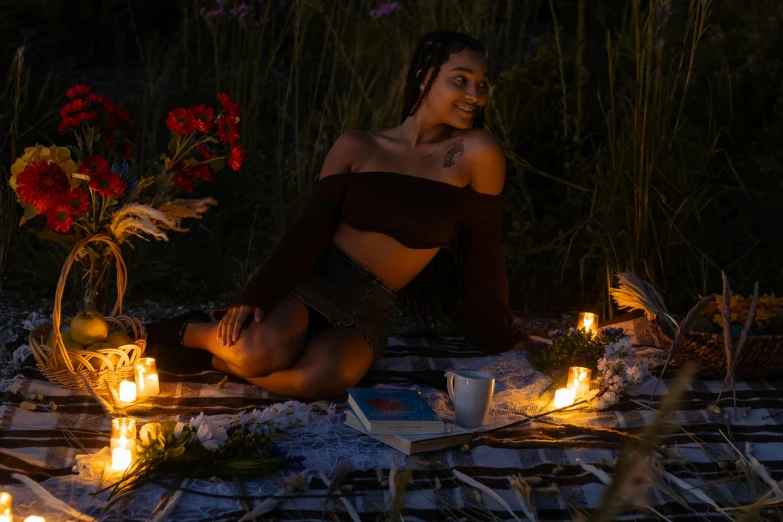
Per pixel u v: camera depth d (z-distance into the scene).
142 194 3.42
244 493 2.56
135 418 3.07
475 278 3.61
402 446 2.84
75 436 2.91
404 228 3.32
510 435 3.02
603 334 3.64
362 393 3.06
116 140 3.37
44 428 2.94
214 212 5.25
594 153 4.71
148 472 2.55
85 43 7.14
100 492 2.53
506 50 5.77
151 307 4.39
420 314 4.14
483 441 2.96
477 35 5.54
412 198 3.32
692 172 4.42
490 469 2.80
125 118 3.35
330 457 2.81
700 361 3.44
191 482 2.60
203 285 4.60
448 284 3.81
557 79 5.01
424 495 2.62
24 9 7.16
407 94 3.42
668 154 4.36
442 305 3.87
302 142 5.50
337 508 2.50
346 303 3.40
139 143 5.42
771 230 4.63
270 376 3.28
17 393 3.15
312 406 3.18
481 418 3.07
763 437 3.06
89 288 3.46
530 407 3.29
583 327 3.78
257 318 3.23
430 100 3.34
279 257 3.33
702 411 3.26
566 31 7.77
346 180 3.39
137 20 7.34
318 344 3.27
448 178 3.37
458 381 3.06
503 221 4.88
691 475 2.79
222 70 6.08
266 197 5.27
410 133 3.44
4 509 2.27
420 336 4.05
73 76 6.74
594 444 2.96
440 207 3.34
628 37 5.68
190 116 3.29
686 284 4.41
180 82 6.27
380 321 3.48
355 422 2.99
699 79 5.20
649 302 3.65
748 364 3.40
